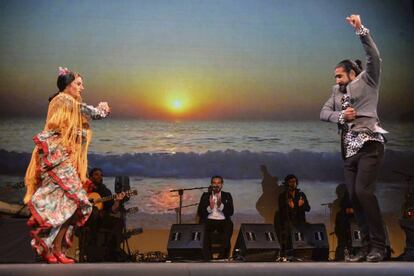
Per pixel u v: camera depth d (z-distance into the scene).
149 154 7.56
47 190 4.23
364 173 4.18
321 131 7.73
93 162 7.47
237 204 7.58
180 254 6.14
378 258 4.04
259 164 7.66
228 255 6.81
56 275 2.84
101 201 6.58
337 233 7.45
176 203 7.47
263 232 6.26
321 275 2.89
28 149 7.40
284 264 3.27
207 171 7.61
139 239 7.36
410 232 5.27
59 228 4.21
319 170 7.68
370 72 4.21
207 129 7.66
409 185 7.62
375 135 4.21
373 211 4.13
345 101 4.34
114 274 2.87
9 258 5.00
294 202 7.15
